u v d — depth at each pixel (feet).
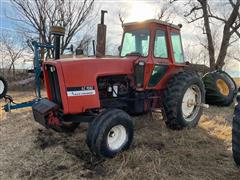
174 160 12.54
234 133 11.73
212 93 24.31
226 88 25.17
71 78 13.06
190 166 12.17
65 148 14.07
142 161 12.35
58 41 15.29
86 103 13.33
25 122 18.44
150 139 15.30
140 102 16.43
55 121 13.66
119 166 12.07
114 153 12.94
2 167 12.23
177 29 18.06
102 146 12.55
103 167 12.12
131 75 15.53
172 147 14.19
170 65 17.21
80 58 14.28
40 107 13.99
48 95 14.46
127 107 16.12
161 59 16.83
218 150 13.97
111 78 14.79
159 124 18.03
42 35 44.09
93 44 17.34
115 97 15.29
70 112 13.00
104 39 16.78
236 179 11.22
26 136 15.88
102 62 14.25
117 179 11.06
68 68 13.09
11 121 18.92
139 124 17.95
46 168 12.12
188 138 15.57
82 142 14.88
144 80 15.93
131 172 11.43
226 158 13.09
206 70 43.11
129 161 12.31
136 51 16.84
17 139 15.46
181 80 16.99
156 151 13.37
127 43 17.49
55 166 12.28
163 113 17.07
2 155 13.37
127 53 17.37
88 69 13.58
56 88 13.69
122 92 15.55
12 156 13.26
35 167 12.21
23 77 50.60
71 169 12.01
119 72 14.75
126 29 17.61
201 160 12.76
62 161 12.66
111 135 12.96
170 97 16.63
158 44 16.75
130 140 13.61
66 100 12.91
